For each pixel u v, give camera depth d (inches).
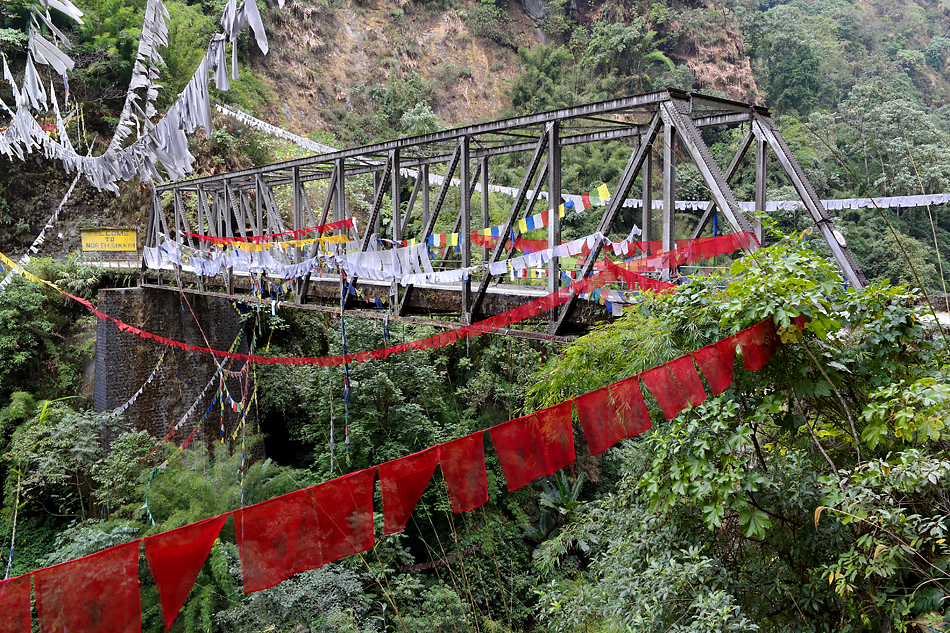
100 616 74.2
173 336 588.4
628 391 127.5
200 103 153.3
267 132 927.7
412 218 844.6
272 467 488.1
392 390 497.4
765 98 1282.0
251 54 1021.8
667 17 1254.9
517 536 516.1
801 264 150.2
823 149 1032.8
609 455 597.9
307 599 332.8
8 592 69.2
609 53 1190.3
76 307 613.3
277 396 596.1
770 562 169.3
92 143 661.3
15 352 571.2
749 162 1002.7
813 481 151.6
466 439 106.6
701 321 153.4
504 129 265.1
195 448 534.3
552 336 233.6
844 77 1386.6
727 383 141.8
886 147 953.5
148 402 563.8
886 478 127.5
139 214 785.6
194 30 805.9
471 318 276.5
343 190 383.2
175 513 428.5
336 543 90.6
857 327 156.8
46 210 737.6
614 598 184.4
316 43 1112.2
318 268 396.5
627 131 287.9
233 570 364.2
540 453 114.4
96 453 503.5
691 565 156.3
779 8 1573.6
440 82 1204.5
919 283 147.6
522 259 246.4
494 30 1295.5
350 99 1127.0
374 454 493.4
